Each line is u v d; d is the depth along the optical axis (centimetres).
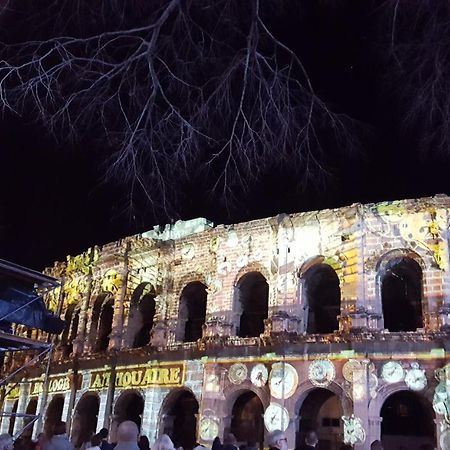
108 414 4409
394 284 4119
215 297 4162
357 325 3459
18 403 5431
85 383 4769
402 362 3316
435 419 3141
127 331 4728
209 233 4372
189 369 4047
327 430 3766
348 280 3650
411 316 4109
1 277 2758
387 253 3609
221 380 3847
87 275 5269
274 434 1659
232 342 3875
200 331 4591
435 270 3444
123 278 4869
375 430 3231
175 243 4572
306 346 3600
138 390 4300
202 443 3734
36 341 2859
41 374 5338
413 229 3591
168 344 4316
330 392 3844
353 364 3403
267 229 4122
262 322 4412
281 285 3888
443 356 3231
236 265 4159
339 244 3775
